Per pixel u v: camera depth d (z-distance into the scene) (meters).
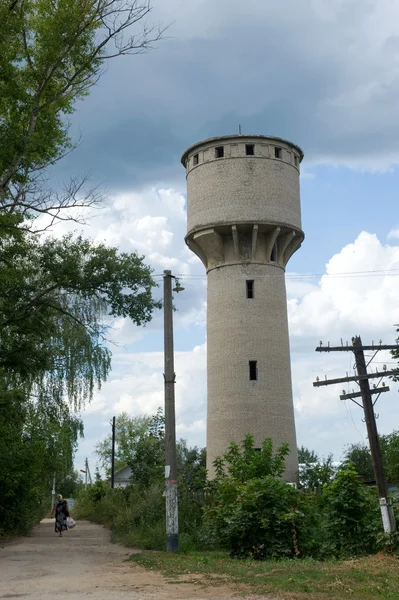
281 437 36.22
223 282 38.50
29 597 11.62
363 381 19.14
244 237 38.88
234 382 36.75
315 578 12.80
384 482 18.33
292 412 37.47
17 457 29.23
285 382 37.44
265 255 38.78
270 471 24.72
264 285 38.25
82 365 35.03
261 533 17.86
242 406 36.28
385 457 42.25
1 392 26.58
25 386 33.75
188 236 39.81
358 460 58.75
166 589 12.23
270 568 14.79
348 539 18.30
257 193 38.34
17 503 30.16
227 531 18.22
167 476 21.31
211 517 20.86
